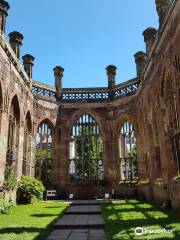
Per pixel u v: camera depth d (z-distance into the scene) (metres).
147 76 24.33
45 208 19.56
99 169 32.44
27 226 11.65
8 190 20.94
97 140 33.06
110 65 34.53
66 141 32.41
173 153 18.44
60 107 33.31
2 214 16.09
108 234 9.89
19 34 26.02
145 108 25.61
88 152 32.66
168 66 18.02
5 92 20.91
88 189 31.17
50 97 32.75
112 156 31.58
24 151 28.14
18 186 23.80
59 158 31.78
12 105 24.06
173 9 16.38
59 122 32.81
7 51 21.52
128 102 31.30
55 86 33.88
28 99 28.41
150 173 23.84
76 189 31.17
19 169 24.56
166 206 18.00
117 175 30.97
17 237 9.36
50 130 32.53
